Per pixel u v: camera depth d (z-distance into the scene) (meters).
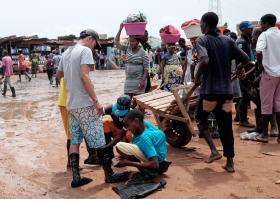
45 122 9.35
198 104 5.45
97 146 4.89
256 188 4.70
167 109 6.17
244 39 7.65
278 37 6.38
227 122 5.18
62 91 5.32
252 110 9.76
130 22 6.98
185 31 7.79
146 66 7.23
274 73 6.37
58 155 6.37
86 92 4.78
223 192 4.60
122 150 4.98
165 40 8.52
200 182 4.93
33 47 35.06
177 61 8.66
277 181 4.87
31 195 4.69
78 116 4.82
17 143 7.21
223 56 5.10
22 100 14.03
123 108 5.52
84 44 4.96
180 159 5.95
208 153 6.22
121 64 37.47
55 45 35.84
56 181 5.15
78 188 4.87
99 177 5.22
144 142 4.88
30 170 5.62
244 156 5.98
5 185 5.01
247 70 7.29
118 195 4.60
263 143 6.71
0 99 14.48
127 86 7.36
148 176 4.94
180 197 4.48
